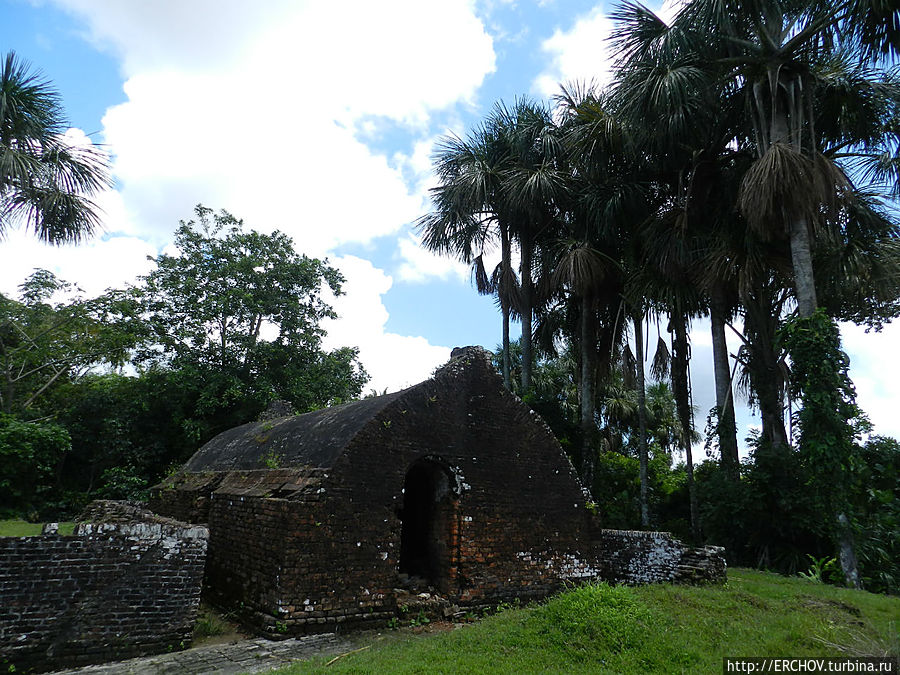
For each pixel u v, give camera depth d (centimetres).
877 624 765
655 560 1036
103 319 1956
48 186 1377
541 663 562
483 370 967
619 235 1686
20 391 1975
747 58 1301
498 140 1850
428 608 801
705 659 579
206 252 2075
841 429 1160
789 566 1319
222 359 2008
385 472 804
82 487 1861
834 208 1248
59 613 596
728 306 1700
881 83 1330
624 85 1368
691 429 1839
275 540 727
